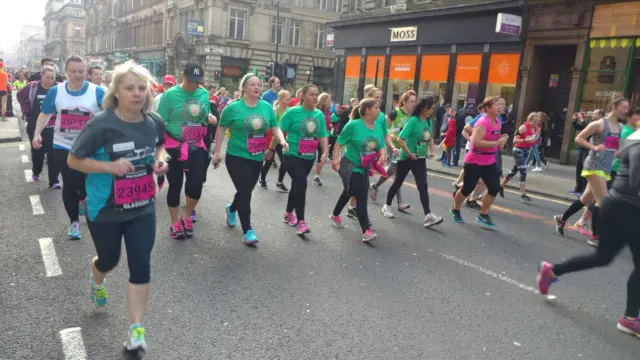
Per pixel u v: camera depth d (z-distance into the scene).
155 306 3.95
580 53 15.98
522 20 17.47
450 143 14.24
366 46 25.69
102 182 3.13
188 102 5.44
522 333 3.88
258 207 7.59
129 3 62.59
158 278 4.53
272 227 6.48
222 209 7.29
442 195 9.67
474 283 4.89
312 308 4.08
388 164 8.08
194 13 43.53
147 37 56.06
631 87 14.95
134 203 3.16
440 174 13.28
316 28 45.25
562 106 17.39
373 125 5.94
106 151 3.03
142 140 3.14
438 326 3.91
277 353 3.34
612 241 3.93
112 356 3.17
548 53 17.73
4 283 4.24
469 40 19.77
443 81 21.16
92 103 5.50
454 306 4.31
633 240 3.83
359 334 3.69
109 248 3.22
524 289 4.82
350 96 27.28
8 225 5.91
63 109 5.39
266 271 4.87
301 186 6.13
